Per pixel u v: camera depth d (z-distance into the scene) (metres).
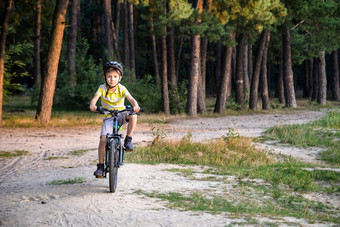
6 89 24.50
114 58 31.41
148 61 52.66
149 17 25.95
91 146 13.94
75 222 5.06
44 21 39.59
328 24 32.69
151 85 30.98
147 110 28.47
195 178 8.16
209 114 27.17
